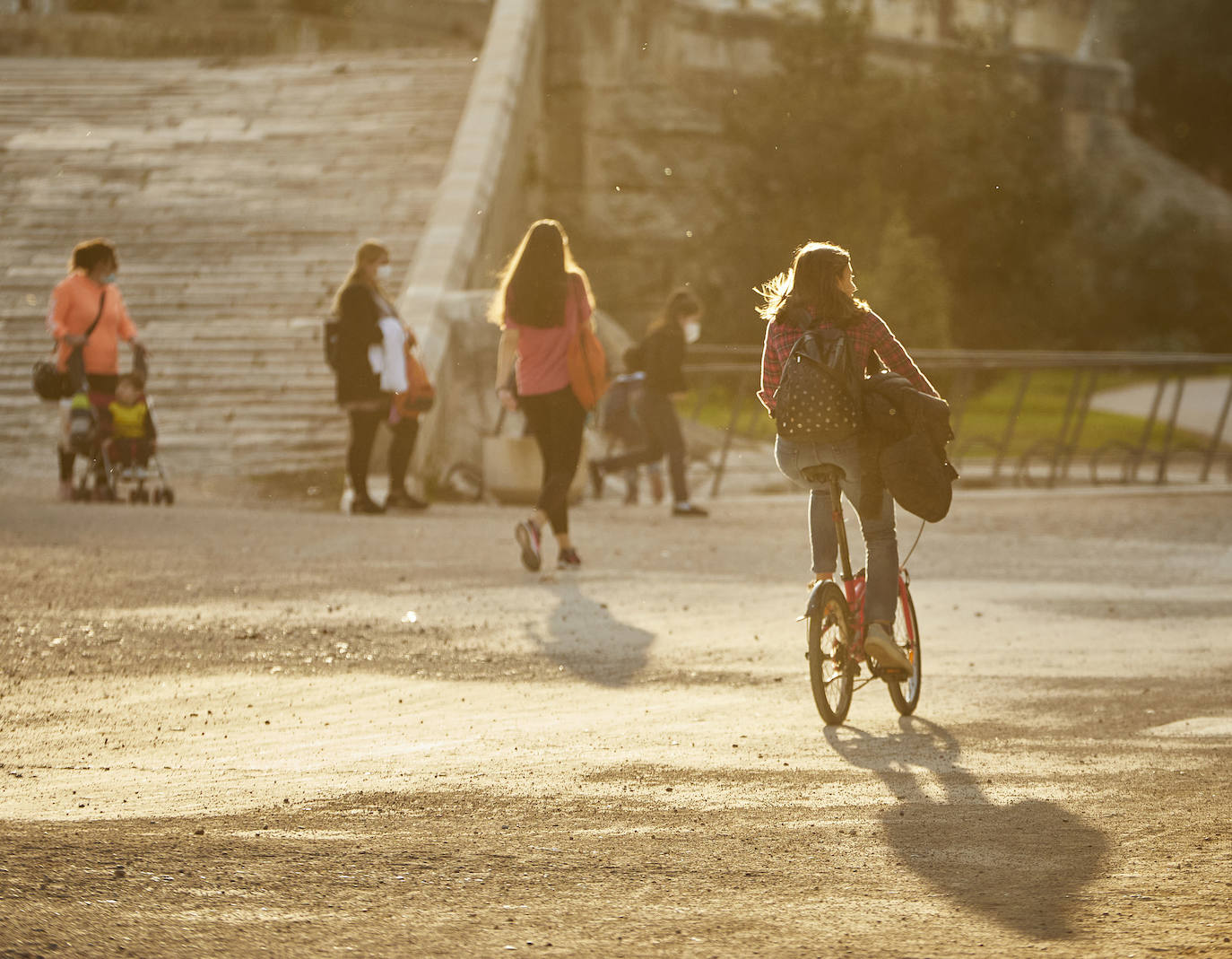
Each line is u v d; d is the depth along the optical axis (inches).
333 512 2134.6
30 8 5531.5
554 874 538.9
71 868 532.4
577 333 1466.5
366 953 448.1
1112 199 6392.7
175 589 1315.2
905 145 5329.7
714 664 1045.2
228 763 731.4
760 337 5059.1
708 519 2193.7
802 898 510.6
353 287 2091.5
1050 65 6953.7
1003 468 3363.7
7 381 2785.4
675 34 5482.3
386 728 821.9
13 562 1434.5
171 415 2642.7
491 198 3486.7
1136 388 5388.8
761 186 5280.5
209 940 457.1
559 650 1084.5
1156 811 638.5
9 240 3294.8
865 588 844.0
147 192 3538.4
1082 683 986.7
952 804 652.1
